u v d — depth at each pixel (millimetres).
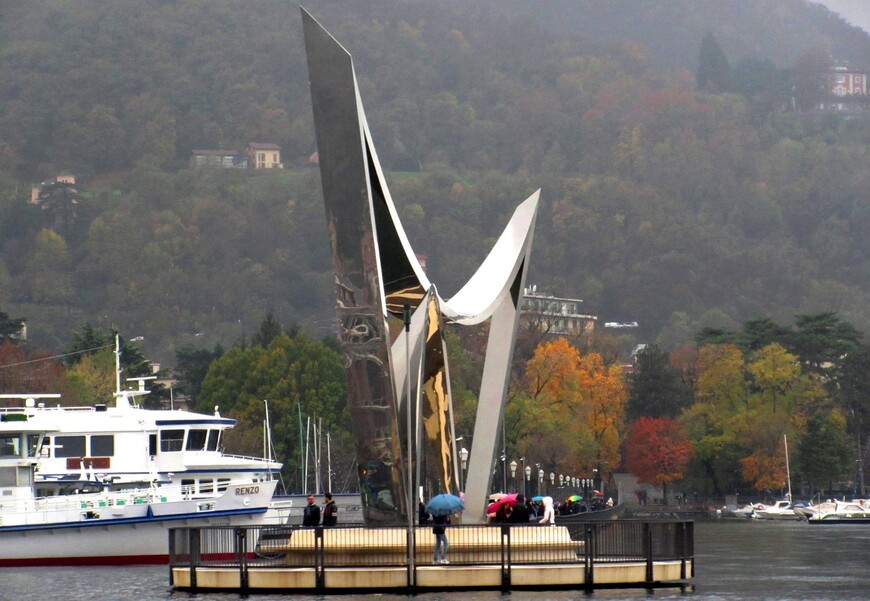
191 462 100062
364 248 62594
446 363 67125
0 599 66188
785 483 195500
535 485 175750
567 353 176375
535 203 71562
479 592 58719
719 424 199000
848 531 143000
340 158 62219
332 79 61875
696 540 121625
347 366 63281
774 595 61938
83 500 90188
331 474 179875
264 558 63062
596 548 63031
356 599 56844
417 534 61188
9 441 91375
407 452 63062
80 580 77125
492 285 69500
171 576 62500
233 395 187000
